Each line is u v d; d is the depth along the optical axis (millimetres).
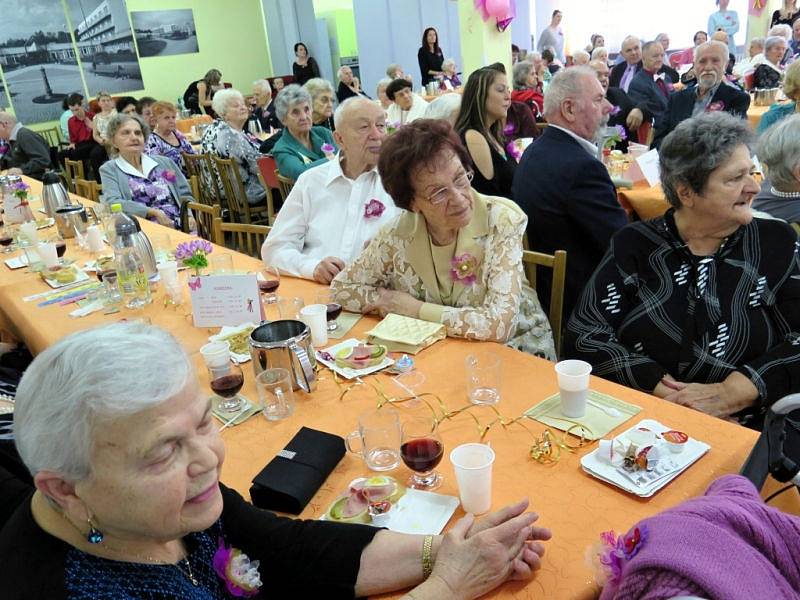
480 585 880
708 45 4449
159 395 708
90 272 2641
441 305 1827
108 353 712
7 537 778
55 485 714
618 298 1720
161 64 10398
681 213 1644
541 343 1918
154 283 2414
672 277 1660
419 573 931
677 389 1572
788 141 2072
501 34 6340
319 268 2305
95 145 6887
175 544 899
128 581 777
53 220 3643
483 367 1424
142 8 9969
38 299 2354
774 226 1630
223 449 819
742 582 590
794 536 688
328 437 1242
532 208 2559
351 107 2461
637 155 3900
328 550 966
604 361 1668
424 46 9305
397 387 1500
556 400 1375
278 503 1123
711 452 1149
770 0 8969
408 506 1077
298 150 4270
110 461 696
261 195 5105
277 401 1431
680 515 686
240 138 5055
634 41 6953
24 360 2367
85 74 9672
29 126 9344
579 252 2555
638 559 644
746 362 1615
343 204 2596
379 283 1998
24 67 9109
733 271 1613
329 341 1805
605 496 1065
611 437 1221
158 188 4090
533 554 925
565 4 11734
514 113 4797
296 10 10953
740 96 4457
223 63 11062
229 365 1592
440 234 1840
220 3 10727
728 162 1477
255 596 955
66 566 746
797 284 1600
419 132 1681
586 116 2527
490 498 1062
